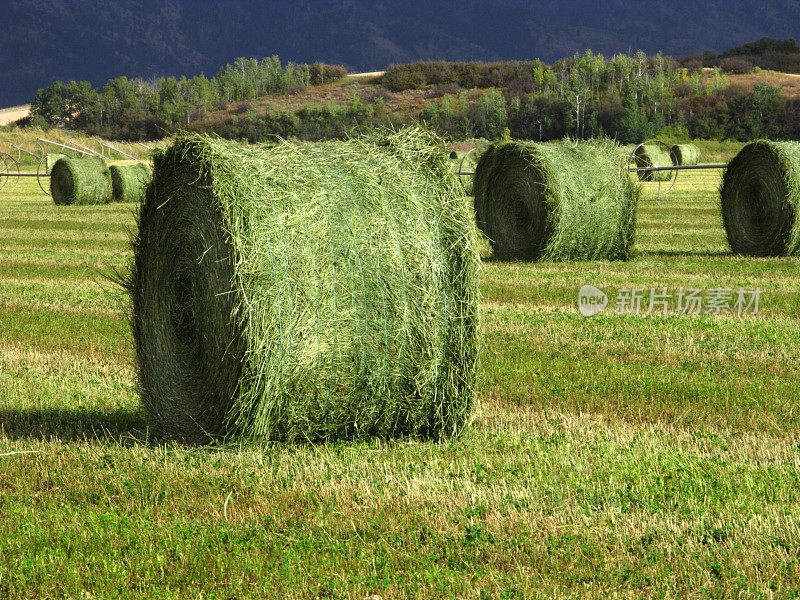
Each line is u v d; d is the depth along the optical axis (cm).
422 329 1480
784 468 1305
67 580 998
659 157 9281
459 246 1510
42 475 1331
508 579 980
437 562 1035
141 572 1021
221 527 1133
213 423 1471
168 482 1296
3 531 1129
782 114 18462
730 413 1620
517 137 19312
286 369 1402
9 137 14300
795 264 3403
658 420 1596
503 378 1888
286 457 1403
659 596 945
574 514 1145
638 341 2219
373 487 1252
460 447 1467
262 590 970
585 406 1702
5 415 1656
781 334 2248
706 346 2144
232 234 1365
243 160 1424
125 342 2286
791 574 982
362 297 1439
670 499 1195
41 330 2427
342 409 1473
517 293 2889
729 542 1053
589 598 937
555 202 3519
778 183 3603
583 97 19900
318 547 1067
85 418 1667
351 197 1446
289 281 1388
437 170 1530
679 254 3859
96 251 4203
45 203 7556
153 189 1579
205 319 1462
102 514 1173
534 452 1410
